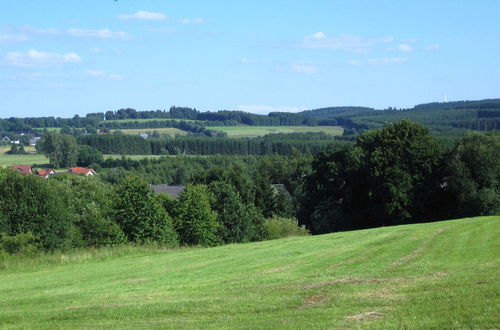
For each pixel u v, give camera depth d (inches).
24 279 1026.1
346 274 744.3
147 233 1748.3
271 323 483.2
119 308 601.0
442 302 507.2
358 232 1573.6
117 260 1305.4
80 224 1807.3
